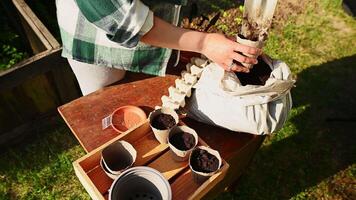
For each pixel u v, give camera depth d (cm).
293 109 295
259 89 147
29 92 250
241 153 176
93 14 128
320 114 294
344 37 341
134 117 177
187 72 171
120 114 178
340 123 289
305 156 273
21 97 248
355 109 298
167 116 159
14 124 262
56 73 250
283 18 353
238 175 224
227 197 253
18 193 254
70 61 184
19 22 280
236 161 182
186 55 200
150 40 142
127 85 192
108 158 147
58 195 254
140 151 153
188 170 150
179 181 147
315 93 305
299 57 326
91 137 170
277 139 279
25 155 269
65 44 168
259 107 153
